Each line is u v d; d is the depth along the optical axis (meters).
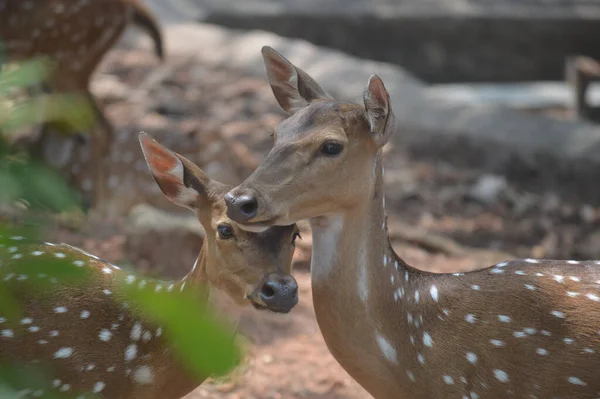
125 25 13.41
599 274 6.07
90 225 11.55
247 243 5.83
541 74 26.75
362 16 25.64
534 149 17.47
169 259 10.65
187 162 6.10
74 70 12.95
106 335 6.14
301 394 8.29
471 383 5.99
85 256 6.50
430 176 16.73
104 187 12.50
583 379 5.77
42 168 3.76
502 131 17.86
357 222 5.92
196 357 3.12
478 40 26.27
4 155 3.93
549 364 5.82
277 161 5.55
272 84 6.39
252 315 9.43
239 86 19.47
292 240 6.03
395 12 25.81
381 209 6.06
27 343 6.00
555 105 22.98
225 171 12.84
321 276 6.05
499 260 12.23
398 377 6.18
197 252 10.78
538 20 26.28
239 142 16.30
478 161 17.73
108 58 20.11
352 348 6.14
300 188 5.54
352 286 6.02
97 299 6.19
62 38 12.81
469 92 24.98
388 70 20.41
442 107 18.62
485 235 14.59
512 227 14.92
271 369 8.60
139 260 10.64
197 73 20.00
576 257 14.09
